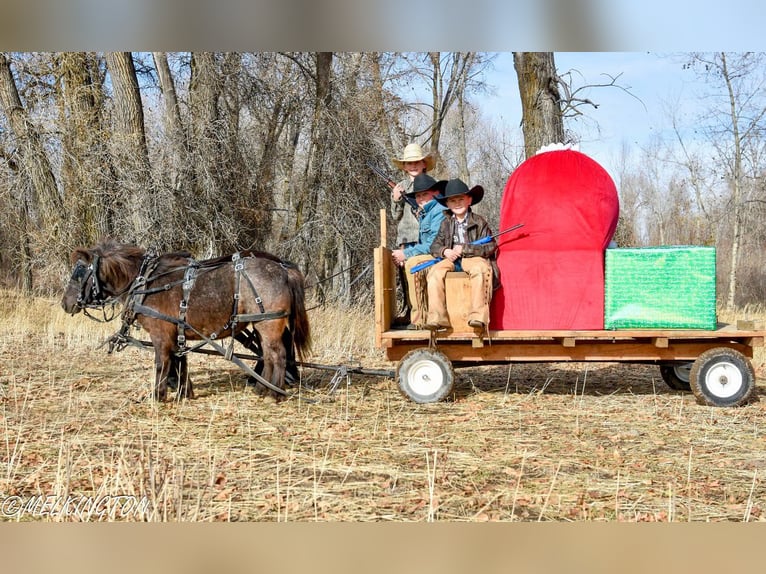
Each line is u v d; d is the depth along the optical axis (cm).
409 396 956
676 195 4056
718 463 727
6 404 980
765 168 3112
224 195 1998
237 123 2195
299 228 2130
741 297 3431
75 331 1597
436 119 2803
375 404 962
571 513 598
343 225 2088
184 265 974
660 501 625
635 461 730
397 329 981
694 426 855
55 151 1955
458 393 1035
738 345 956
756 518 588
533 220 934
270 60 2236
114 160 1870
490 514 596
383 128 2327
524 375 1203
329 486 663
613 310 931
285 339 1008
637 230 4441
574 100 1717
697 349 959
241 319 939
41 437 824
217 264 960
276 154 2314
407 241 1084
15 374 1188
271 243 2230
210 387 1086
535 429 847
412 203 1045
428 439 803
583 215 927
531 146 1695
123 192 1880
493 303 945
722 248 3616
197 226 1942
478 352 957
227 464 723
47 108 2000
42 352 1410
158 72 2003
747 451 765
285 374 1015
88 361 1324
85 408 957
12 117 1991
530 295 939
